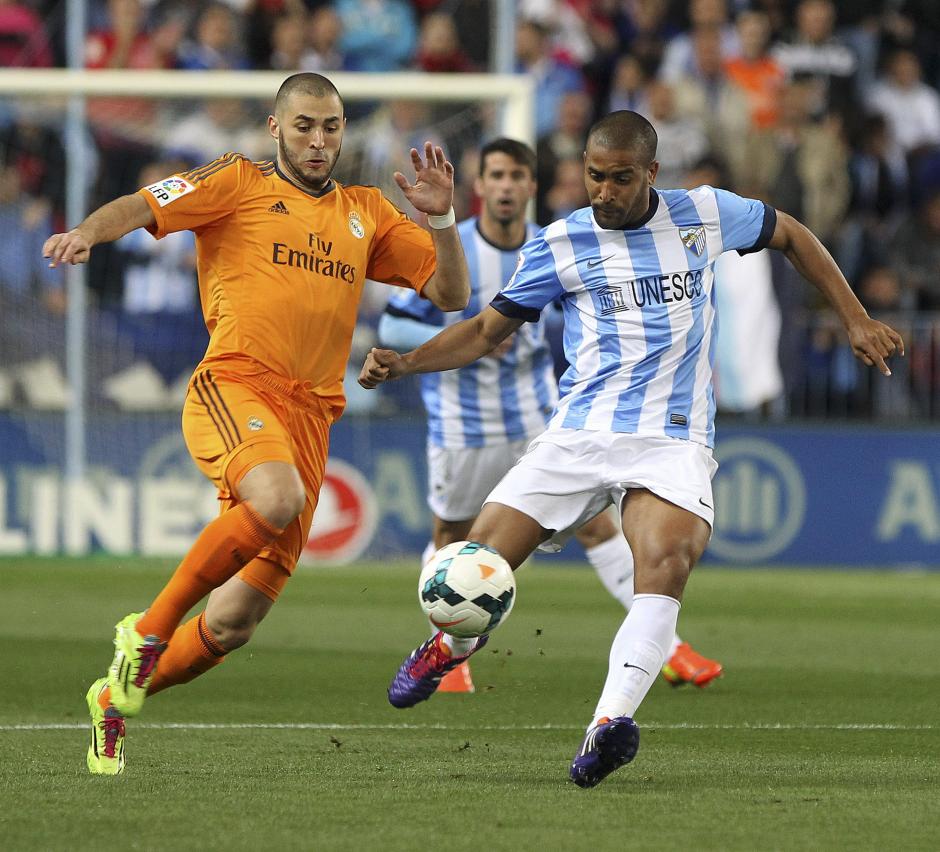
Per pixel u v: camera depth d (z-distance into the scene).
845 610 39.44
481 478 27.52
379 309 51.41
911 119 61.91
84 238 16.36
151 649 16.27
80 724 20.58
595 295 17.86
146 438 50.44
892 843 13.23
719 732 20.73
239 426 17.28
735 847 12.98
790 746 19.44
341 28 60.31
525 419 27.30
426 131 51.41
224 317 18.00
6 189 53.31
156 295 53.03
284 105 18.09
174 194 17.53
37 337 53.06
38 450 50.09
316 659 28.97
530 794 15.55
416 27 61.19
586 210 18.05
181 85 50.00
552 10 61.00
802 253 18.00
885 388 52.88
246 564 16.83
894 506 52.00
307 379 18.23
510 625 35.12
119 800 15.01
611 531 25.89
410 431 50.50
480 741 19.59
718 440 51.38
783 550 51.69
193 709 22.47
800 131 58.78
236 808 14.62
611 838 13.30
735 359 50.34
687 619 37.12
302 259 18.11
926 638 33.75
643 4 61.19
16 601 37.94
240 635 17.92
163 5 59.31
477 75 60.16
